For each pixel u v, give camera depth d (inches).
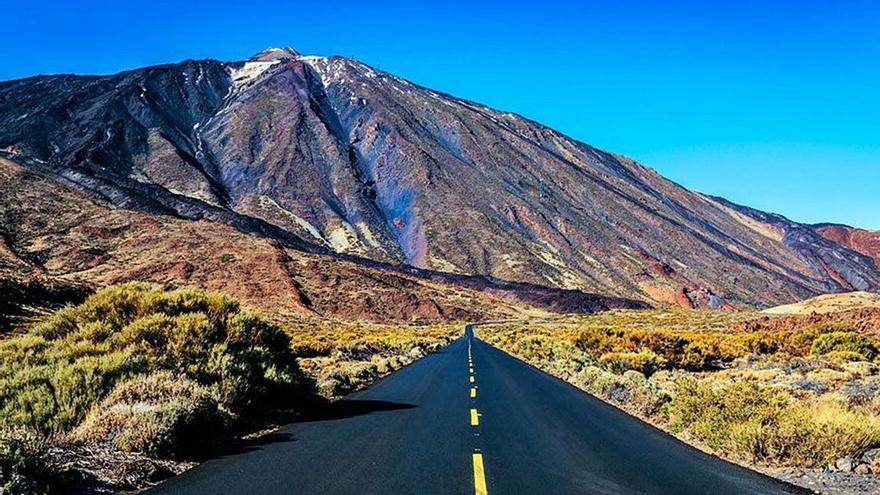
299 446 394.9
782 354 1284.4
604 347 1332.4
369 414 538.9
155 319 562.6
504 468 336.8
